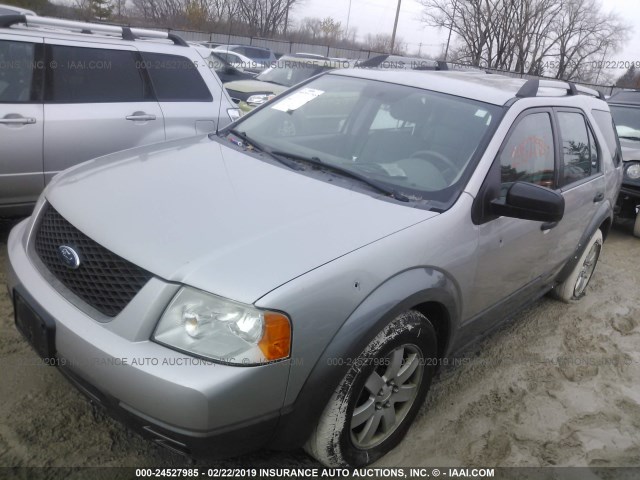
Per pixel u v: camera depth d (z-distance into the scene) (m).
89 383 2.27
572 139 4.14
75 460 2.63
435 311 2.91
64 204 2.66
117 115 5.01
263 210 2.61
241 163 3.18
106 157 3.35
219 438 2.14
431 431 3.18
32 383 3.09
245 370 2.10
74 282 2.43
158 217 2.47
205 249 2.28
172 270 2.18
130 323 2.17
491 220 3.09
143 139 5.20
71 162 4.80
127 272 2.27
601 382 3.89
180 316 2.14
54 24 4.96
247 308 2.11
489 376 3.81
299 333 2.19
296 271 2.24
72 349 2.27
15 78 4.57
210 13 44.50
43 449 2.66
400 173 3.14
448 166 3.12
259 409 2.18
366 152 3.34
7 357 3.29
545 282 4.30
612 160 4.89
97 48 5.04
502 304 3.60
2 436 2.70
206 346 2.11
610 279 5.98
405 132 3.38
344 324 2.34
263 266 2.22
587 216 4.45
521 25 33.88
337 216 2.63
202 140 3.64
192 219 2.47
